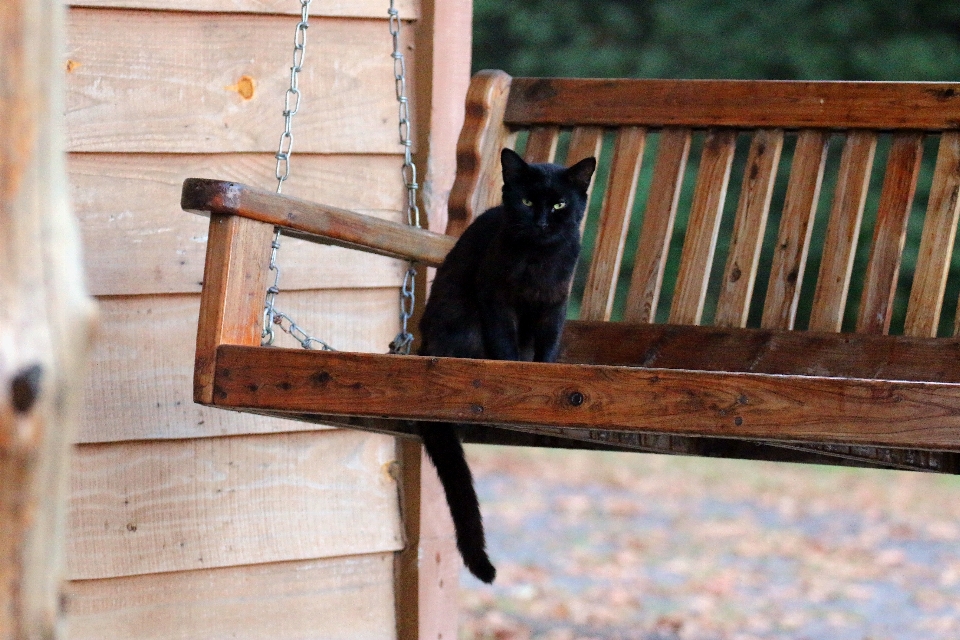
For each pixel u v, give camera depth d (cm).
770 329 346
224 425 355
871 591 745
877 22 1445
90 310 140
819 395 214
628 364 359
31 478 134
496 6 1563
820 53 1421
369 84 383
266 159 368
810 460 304
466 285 357
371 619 376
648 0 1526
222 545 354
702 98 367
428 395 239
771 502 1102
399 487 380
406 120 354
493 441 346
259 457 361
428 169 389
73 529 335
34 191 134
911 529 973
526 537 902
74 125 340
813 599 719
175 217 352
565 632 622
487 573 319
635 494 1129
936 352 324
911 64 1380
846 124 349
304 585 367
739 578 775
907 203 341
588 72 1495
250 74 366
